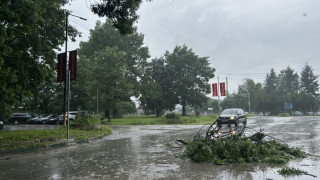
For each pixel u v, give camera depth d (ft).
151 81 196.34
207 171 24.98
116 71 128.26
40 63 59.88
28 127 99.66
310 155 31.81
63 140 47.65
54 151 38.91
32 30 48.42
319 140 45.09
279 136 51.24
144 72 206.90
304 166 26.11
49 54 63.57
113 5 46.98
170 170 25.58
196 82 214.48
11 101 51.34
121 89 131.23
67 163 29.58
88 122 71.67
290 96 267.59
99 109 133.08
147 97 193.98
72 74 64.64
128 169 26.17
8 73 44.65
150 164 28.48
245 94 290.15
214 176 23.09
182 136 57.31
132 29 50.39
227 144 31.40
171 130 74.95
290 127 73.46
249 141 31.60
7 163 30.01
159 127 89.40
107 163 29.30
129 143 47.34
